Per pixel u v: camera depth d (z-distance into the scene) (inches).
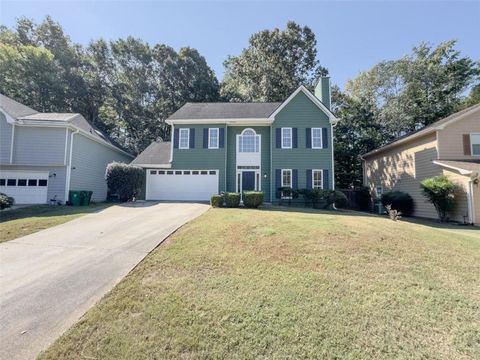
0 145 580.1
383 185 839.1
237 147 730.8
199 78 1267.2
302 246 244.1
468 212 493.4
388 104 1130.0
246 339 125.6
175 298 157.8
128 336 127.3
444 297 163.2
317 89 815.1
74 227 339.0
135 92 1236.5
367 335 128.6
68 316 143.1
